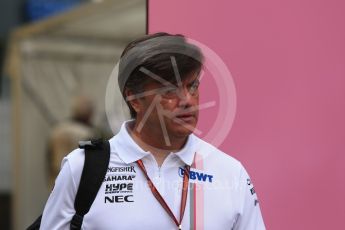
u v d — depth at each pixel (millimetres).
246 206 6637
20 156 22891
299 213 8680
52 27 21141
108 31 21750
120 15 19594
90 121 22391
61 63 22766
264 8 8664
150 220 6223
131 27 21219
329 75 8680
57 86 22828
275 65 8672
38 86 22688
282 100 8680
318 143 8680
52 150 22219
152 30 8531
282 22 8680
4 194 27219
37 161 23078
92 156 6348
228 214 6445
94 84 22844
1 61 31688
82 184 6273
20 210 23016
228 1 8625
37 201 23109
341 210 8680
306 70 8688
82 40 22594
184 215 6328
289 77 8680
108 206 6238
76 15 19812
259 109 8648
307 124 8680
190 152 6445
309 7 8680
